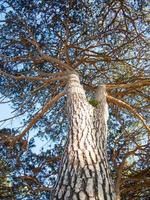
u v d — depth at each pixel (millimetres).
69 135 4082
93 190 3082
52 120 7840
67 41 7465
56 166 7094
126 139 7441
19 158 6992
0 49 7656
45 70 7703
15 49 7723
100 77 7965
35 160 7125
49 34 7574
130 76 7773
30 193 6625
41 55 6941
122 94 7262
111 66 7949
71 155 3623
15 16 7527
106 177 3391
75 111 4586
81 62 7457
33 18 7559
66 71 6746
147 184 6477
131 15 7707
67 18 7484
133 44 7797
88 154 3648
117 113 7621
